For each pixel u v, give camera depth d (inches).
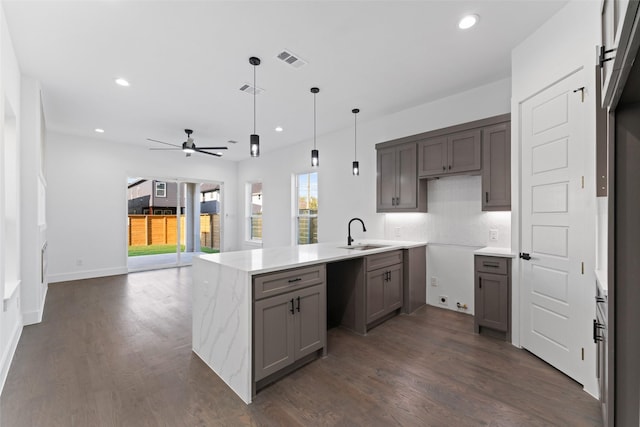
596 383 74.8
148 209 256.7
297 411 70.5
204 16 86.6
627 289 45.1
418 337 113.0
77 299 163.0
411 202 149.6
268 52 106.1
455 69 119.5
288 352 84.7
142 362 93.7
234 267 79.9
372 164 181.8
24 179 125.7
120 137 219.0
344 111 166.1
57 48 102.9
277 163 259.1
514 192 104.7
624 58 34.5
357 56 109.3
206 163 287.3
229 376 81.0
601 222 74.3
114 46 101.9
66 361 93.9
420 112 157.4
